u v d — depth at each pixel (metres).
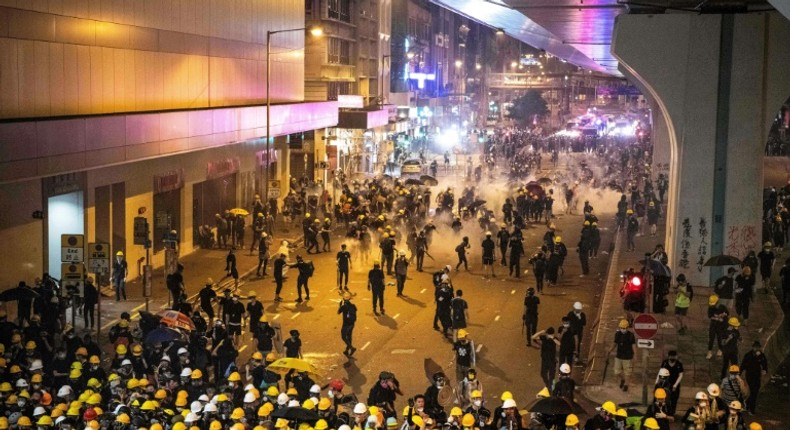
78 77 33.12
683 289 28.52
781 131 115.44
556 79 158.88
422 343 28.58
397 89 99.38
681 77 34.72
